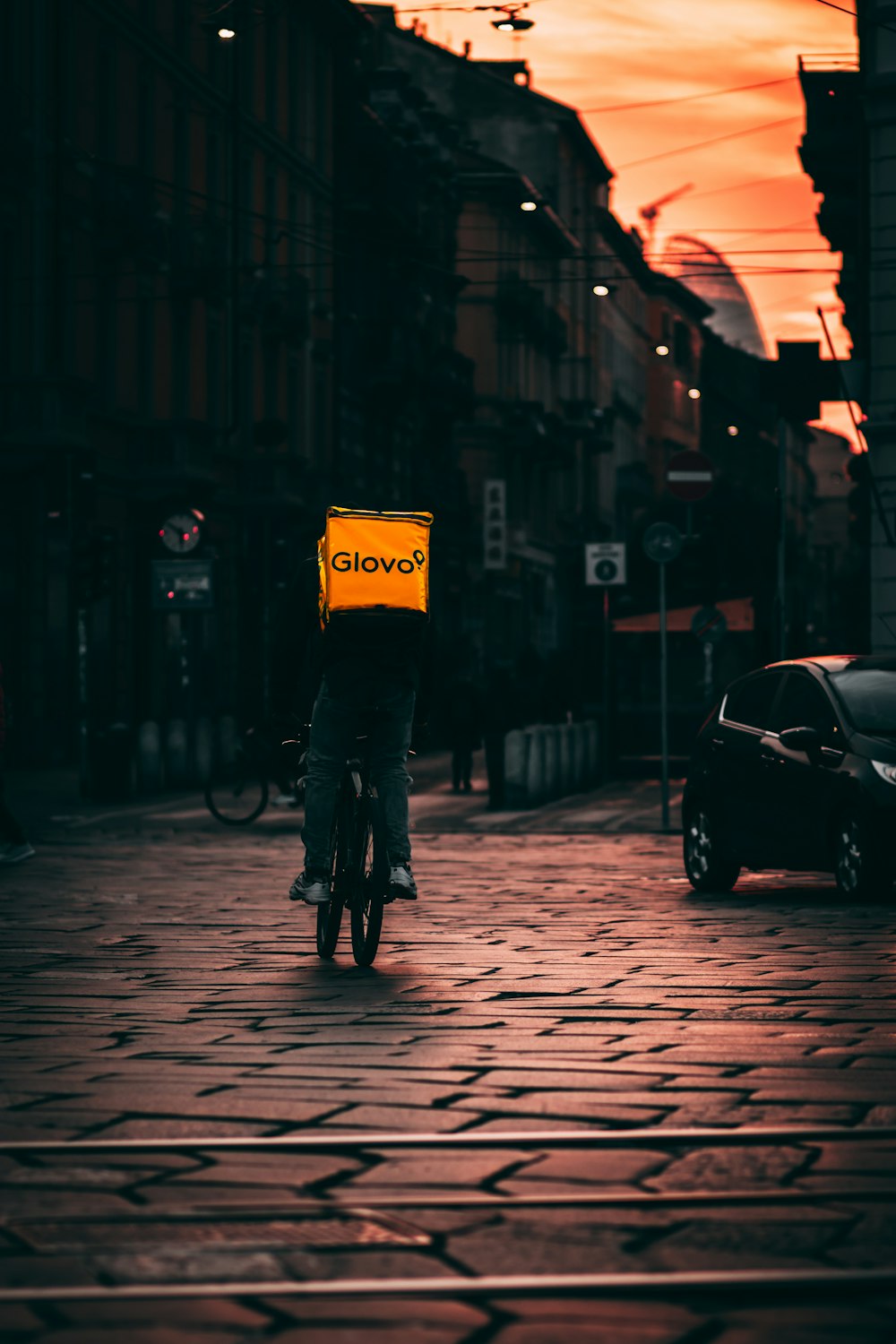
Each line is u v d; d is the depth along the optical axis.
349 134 79.56
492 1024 11.45
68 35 53.81
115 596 57.50
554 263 120.81
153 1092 9.45
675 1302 6.14
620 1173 7.77
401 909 18.83
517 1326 5.86
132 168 56.12
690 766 22.30
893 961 14.52
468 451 105.19
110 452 57.19
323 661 14.05
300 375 74.00
